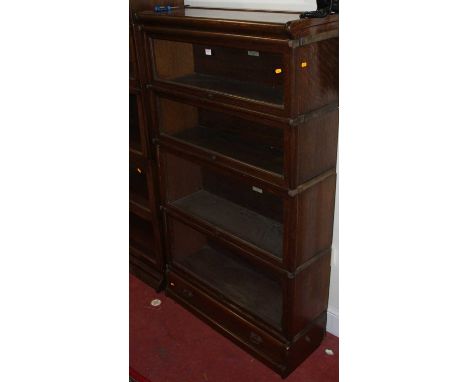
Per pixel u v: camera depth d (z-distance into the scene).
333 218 1.72
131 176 2.44
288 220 1.54
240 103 1.51
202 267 2.18
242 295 1.98
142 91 1.90
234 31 1.40
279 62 1.59
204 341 2.02
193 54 1.90
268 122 1.45
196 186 2.19
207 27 1.47
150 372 1.87
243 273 2.13
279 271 1.66
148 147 2.03
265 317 1.85
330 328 2.02
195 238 2.28
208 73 1.88
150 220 2.25
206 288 2.06
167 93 1.79
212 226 1.89
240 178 1.65
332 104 1.47
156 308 2.23
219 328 2.05
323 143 1.51
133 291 2.36
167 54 1.83
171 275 2.22
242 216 1.97
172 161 2.04
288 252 1.59
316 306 1.84
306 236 1.61
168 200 2.09
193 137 1.90
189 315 2.18
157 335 2.06
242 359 1.92
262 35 1.33
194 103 1.70
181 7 1.86
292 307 1.69
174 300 2.28
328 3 1.36
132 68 1.90
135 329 2.10
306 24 1.27
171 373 1.86
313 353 1.93
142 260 2.42
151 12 1.73
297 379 1.81
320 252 1.72
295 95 1.34
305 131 1.42
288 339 1.76
